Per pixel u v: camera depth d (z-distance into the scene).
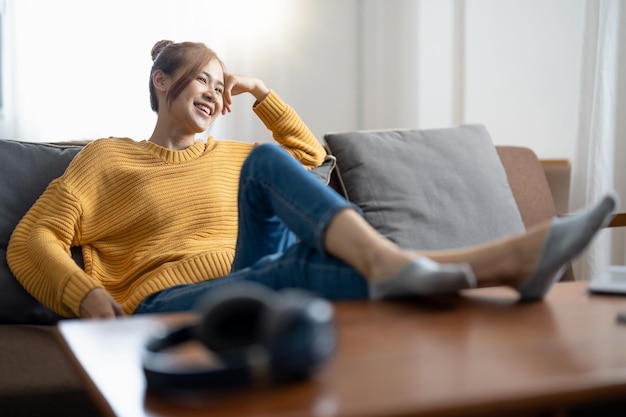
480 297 1.25
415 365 0.84
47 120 3.19
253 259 1.62
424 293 1.14
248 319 0.83
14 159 1.93
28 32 3.14
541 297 1.23
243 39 3.57
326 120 3.83
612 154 2.61
